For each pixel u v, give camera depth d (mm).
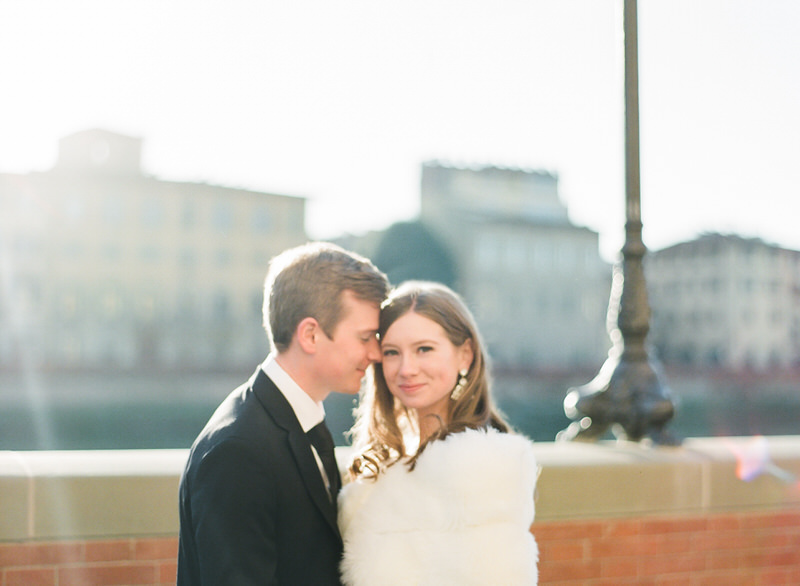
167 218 53750
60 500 2730
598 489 3275
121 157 54781
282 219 56188
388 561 1873
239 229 55156
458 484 1851
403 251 59250
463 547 1829
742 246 68875
